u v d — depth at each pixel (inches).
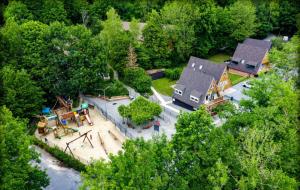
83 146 2046.0
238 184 1181.7
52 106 2481.5
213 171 1119.0
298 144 1389.0
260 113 1534.2
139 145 1158.3
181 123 1194.0
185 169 1164.5
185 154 1156.5
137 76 2704.2
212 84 2454.5
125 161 1053.8
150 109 2225.6
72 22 3814.0
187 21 3184.1
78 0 3796.8
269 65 3038.9
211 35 3422.7
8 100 2031.3
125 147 1142.3
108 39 2952.8
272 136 1396.4
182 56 3211.1
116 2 4025.6
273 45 3405.5
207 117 1192.8
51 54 2364.7
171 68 3159.5
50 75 2343.8
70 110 2348.7
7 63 2284.7
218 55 3572.8
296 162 1362.0
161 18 3255.4
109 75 2883.9
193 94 2452.0
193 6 3516.2
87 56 2449.6
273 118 1524.4
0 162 1197.1
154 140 1225.4
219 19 3454.7
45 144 2009.1
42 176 1386.6
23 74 2105.1
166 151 1116.5
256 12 3880.4
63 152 1923.0
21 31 2386.8
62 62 2374.5
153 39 3031.5
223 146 1198.9
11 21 2645.2
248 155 1286.9
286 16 3983.8
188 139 1160.8
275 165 1315.2
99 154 1972.2
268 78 1785.2
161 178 1128.2
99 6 3860.7
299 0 3941.9
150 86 2699.3
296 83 2059.5
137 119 2142.0
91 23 3732.8
